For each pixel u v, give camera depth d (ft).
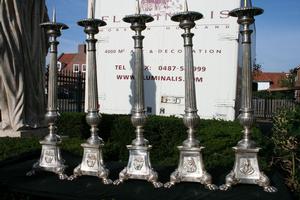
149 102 24.17
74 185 11.23
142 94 11.63
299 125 14.74
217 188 10.39
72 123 24.31
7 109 21.70
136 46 11.62
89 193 10.57
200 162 10.75
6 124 21.58
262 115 87.20
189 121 10.90
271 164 14.80
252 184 10.52
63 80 47.98
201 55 22.62
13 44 21.52
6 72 21.27
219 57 22.34
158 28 23.77
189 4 22.66
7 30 21.38
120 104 24.95
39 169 12.56
